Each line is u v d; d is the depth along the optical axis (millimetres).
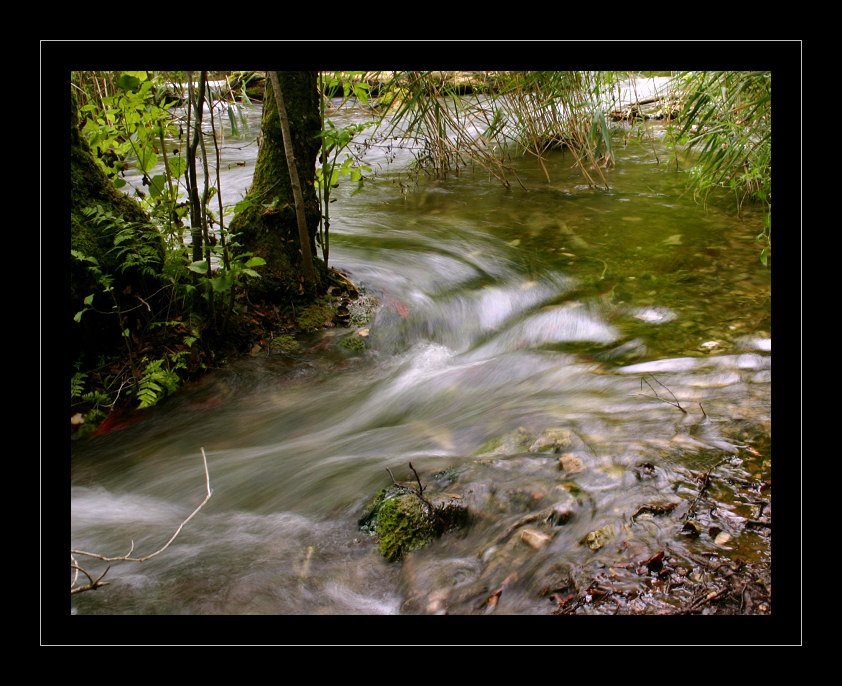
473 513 2217
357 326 4051
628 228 5184
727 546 1920
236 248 4008
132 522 2467
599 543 1974
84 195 3387
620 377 3131
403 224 5680
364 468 2625
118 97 3342
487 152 6793
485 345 3859
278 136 3951
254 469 2785
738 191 5648
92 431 3168
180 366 3461
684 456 2367
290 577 2062
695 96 5234
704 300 3871
